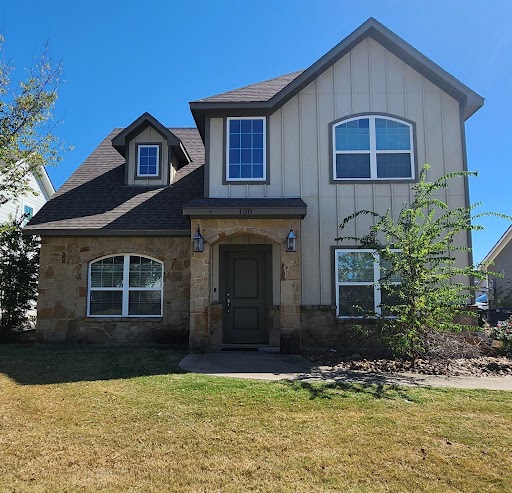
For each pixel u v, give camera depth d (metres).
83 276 10.78
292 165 10.51
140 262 11.00
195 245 9.37
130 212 11.27
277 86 11.61
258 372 7.46
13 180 11.98
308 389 6.31
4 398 5.89
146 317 10.75
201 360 8.41
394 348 8.16
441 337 8.45
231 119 10.74
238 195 10.48
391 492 3.49
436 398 5.95
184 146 14.09
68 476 3.71
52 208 11.49
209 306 9.41
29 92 11.58
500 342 9.55
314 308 9.88
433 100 10.57
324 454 4.14
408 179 10.30
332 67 10.75
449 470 3.86
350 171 10.45
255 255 10.79
